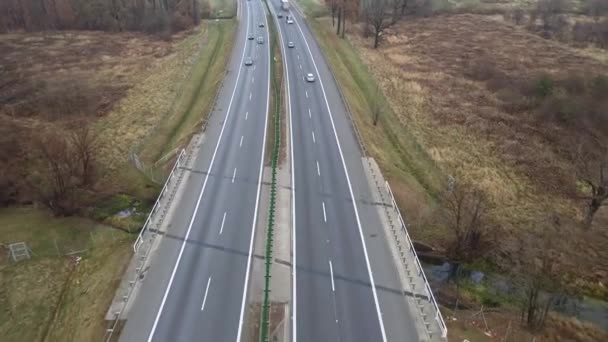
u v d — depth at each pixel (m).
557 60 96.56
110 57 99.00
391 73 88.81
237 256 38.75
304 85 77.12
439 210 48.38
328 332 31.48
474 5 147.50
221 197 47.00
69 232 45.59
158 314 33.12
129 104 75.69
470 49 104.94
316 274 36.72
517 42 110.69
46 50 102.94
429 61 96.81
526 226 47.16
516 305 37.44
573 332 34.69
